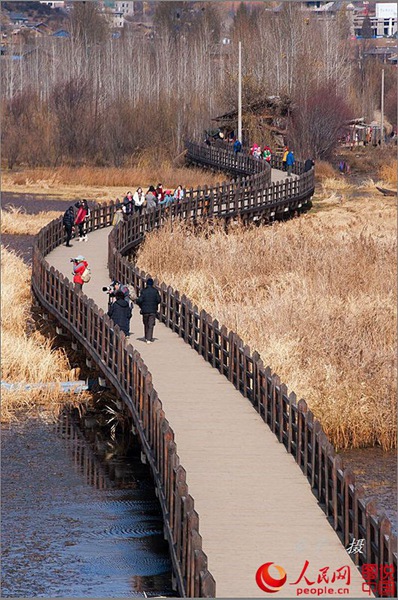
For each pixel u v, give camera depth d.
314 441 32.59
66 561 33.16
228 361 45.34
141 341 52.75
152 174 151.62
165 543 34.69
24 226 105.88
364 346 50.28
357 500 27.83
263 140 163.38
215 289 68.12
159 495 34.12
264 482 33.28
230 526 29.88
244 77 169.62
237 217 100.31
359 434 43.81
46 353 55.00
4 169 163.38
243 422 39.31
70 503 38.22
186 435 37.66
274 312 57.22
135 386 41.00
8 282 75.00
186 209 94.62
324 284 66.75
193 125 177.25
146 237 83.31
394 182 146.00
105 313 52.09
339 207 122.00
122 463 42.72
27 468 41.81
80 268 62.31
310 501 31.81
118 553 33.81
